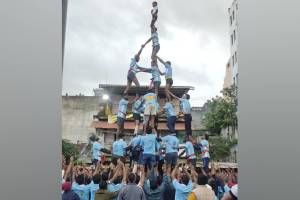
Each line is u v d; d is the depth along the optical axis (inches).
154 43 391.9
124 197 196.9
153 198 233.6
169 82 392.8
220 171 279.7
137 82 398.0
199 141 389.7
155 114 362.6
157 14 393.7
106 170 279.7
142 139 313.0
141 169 301.6
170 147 315.0
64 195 203.0
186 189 223.9
